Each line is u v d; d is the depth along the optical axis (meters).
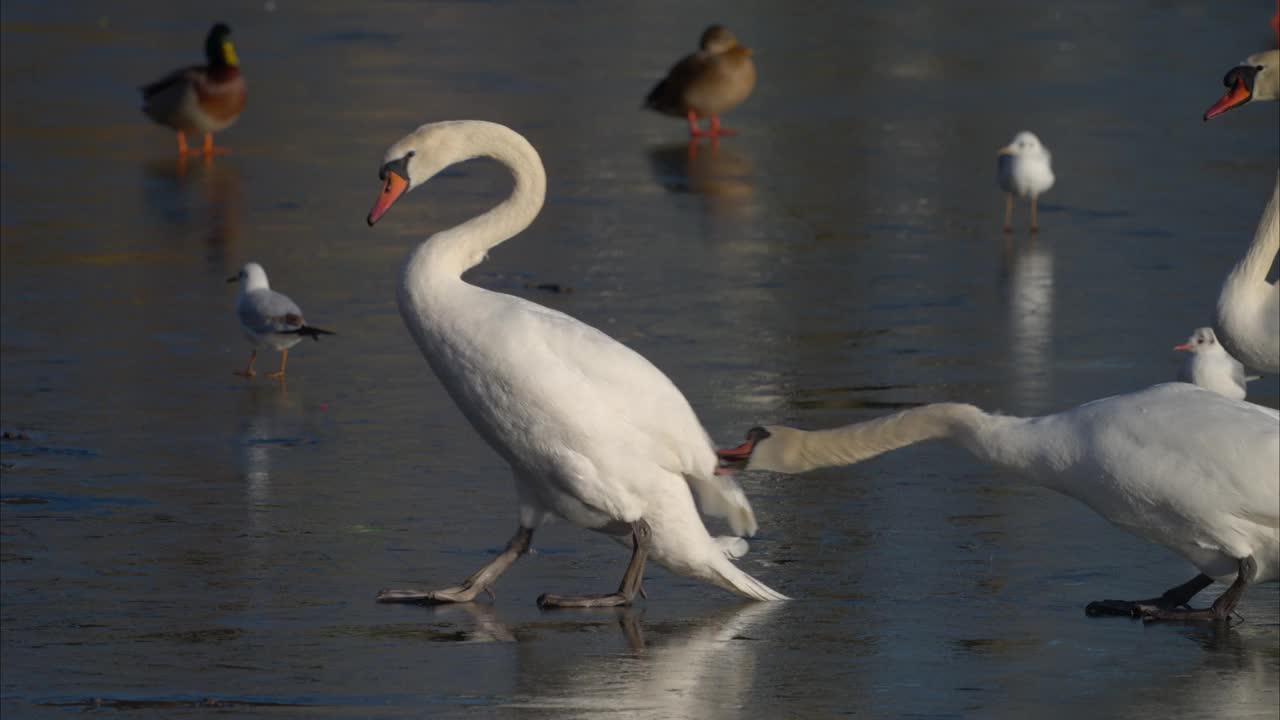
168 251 22.12
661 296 19.77
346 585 10.21
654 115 35.09
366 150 30.56
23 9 52.25
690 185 27.64
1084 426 9.42
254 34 46.44
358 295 19.81
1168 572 10.48
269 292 16.03
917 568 10.55
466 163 30.03
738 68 32.31
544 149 30.83
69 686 8.45
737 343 17.44
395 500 11.99
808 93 38.00
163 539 11.02
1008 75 40.34
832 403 14.92
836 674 8.74
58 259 21.47
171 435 13.75
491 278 20.66
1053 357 16.81
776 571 10.52
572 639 9.33
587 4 55.03
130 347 17.06
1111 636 9.36
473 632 9.42
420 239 23.28
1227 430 9.03
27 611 9.60
